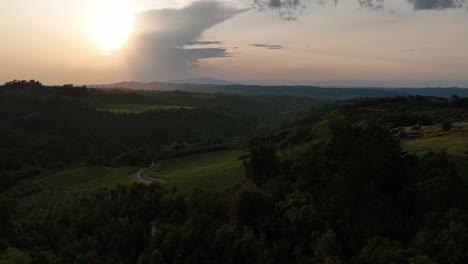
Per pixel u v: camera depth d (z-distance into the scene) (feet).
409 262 161.68
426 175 217.77
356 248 193.26
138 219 276.41
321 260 190.49
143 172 441.68
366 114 572.92
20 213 330.13
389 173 222.48
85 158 577.84
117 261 240.73
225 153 507.71
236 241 218.59
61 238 268.00
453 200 194.80
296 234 215.72
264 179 289.53
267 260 205.57
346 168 222.28
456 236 167.43
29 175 487.20
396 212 203.62
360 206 212.43
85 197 339.77
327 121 314.76
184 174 381.60
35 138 612.29
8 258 226.99
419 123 447.83
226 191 296.92
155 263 225.56
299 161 282.97
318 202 233.35
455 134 306.14
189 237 234.38
